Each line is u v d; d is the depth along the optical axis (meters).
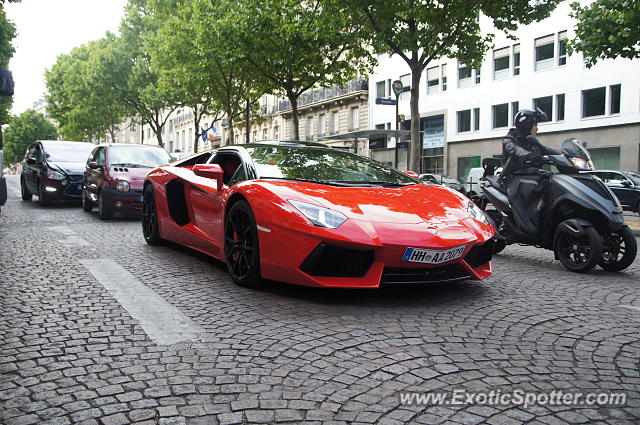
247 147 5.36
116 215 11.02
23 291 4.33
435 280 3.95
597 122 25.03
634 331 3.37
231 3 19.66
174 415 2.18
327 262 3.84
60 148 13.86
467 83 31.08
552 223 5.85
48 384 2.49
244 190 4.43
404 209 4.12
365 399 2.32
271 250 4.06
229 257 4.62
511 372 2.64
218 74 25.95
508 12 14.98
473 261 4.17
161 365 2.73
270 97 46.75
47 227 8.83
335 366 2.70
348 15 15.89
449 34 15.49
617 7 12.96
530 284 4.84
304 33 18.52
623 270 5.77
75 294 4.23
